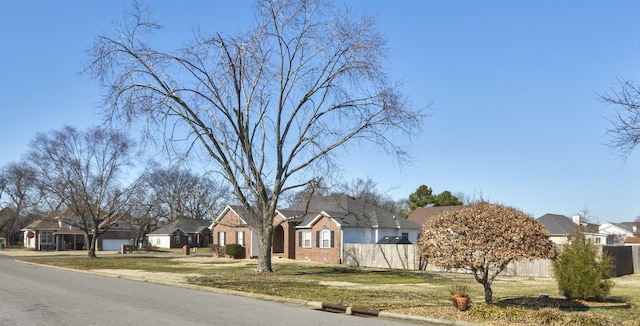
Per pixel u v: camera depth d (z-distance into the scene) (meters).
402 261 35.62
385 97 26.09
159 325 11.12
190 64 25.62
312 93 26.98
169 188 78.19
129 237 81.56
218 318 12.26
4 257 50.91
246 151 27.39
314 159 27.34
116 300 15.59
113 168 59.50
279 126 27.89
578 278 15.86
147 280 23.52
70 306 14.06
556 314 11.61
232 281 22.77
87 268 32.91
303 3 25.98
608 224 95.75
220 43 25.09
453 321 11.80
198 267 33.94
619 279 27.61
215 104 26.47
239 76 26.11
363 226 41.81
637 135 11.72
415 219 65.06
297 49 26.84
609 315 12.93
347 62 26.17
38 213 72.25
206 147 27.03
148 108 25.23
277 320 12.15
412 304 14.89
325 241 42.09
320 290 19.11
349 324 11.80
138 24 35.44
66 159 48.88
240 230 49.91
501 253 11.88
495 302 14.52
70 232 75.44
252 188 27.86
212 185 59.22
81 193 51.53
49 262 40.50
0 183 85.81
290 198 48.81
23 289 18.80
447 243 12.34
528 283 24.38
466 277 28.12
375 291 19.03
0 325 10.98
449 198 77.88
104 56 24.89
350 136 26.92
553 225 61.06
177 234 82.12
